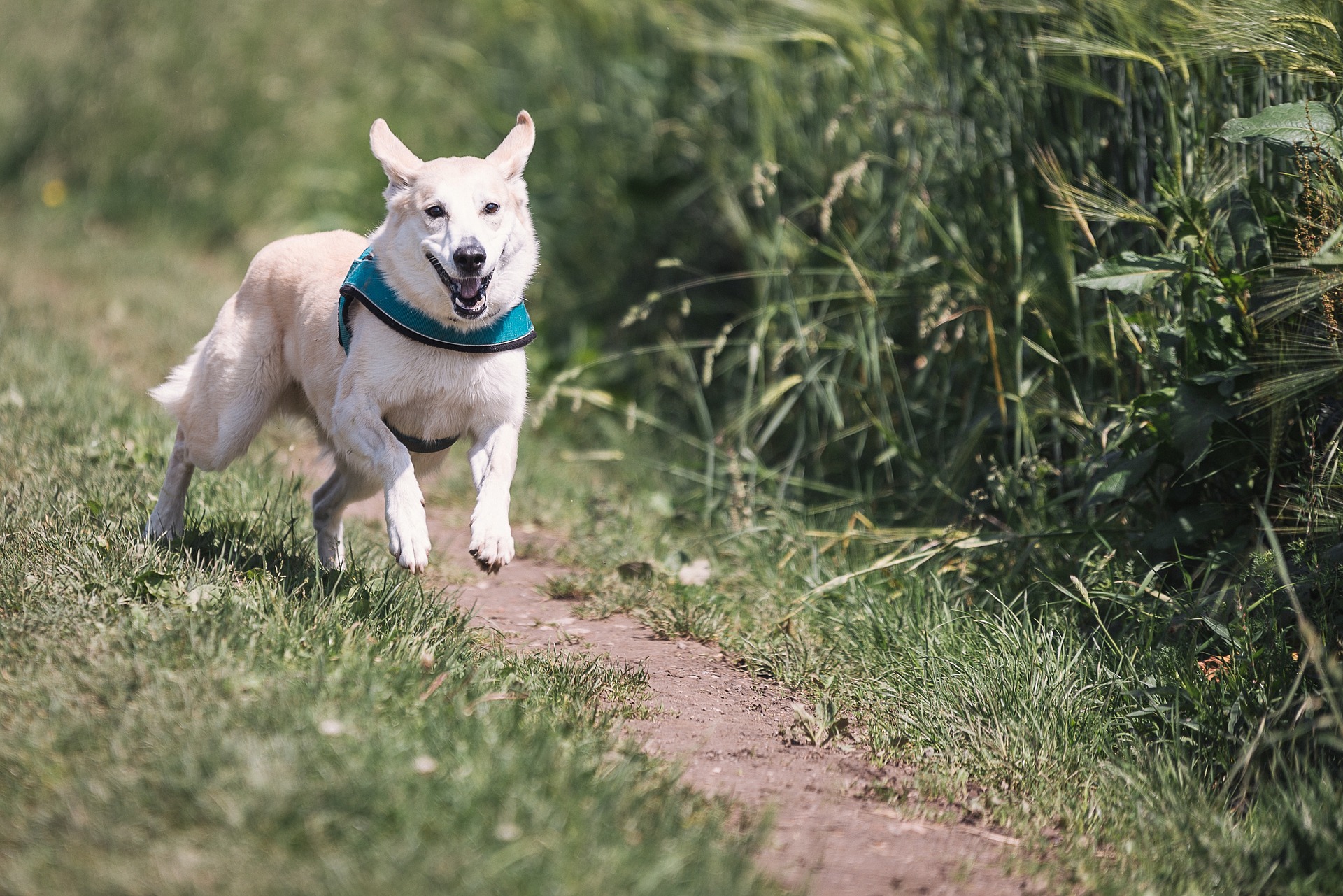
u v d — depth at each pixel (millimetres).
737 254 13219
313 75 20703
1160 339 7395
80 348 12273
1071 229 8789
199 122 20203
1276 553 5551
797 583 8398
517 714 5277
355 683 5289
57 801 4234
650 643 7367
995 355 8789
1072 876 4859
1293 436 6914
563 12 14781
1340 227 6258
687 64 13445
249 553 7059
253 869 3910
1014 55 9109
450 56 17812
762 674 6934
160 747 4547
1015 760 5777
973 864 4941
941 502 9391
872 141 10766
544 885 3994
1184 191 7809
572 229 14211
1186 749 5871
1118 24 7852
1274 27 6707
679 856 4254
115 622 5746
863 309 10188
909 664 6711
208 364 7074
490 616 7598
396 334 6332
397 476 6293
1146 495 7664
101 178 19906
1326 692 5363
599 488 10867
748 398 10219
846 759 5887
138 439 9508
